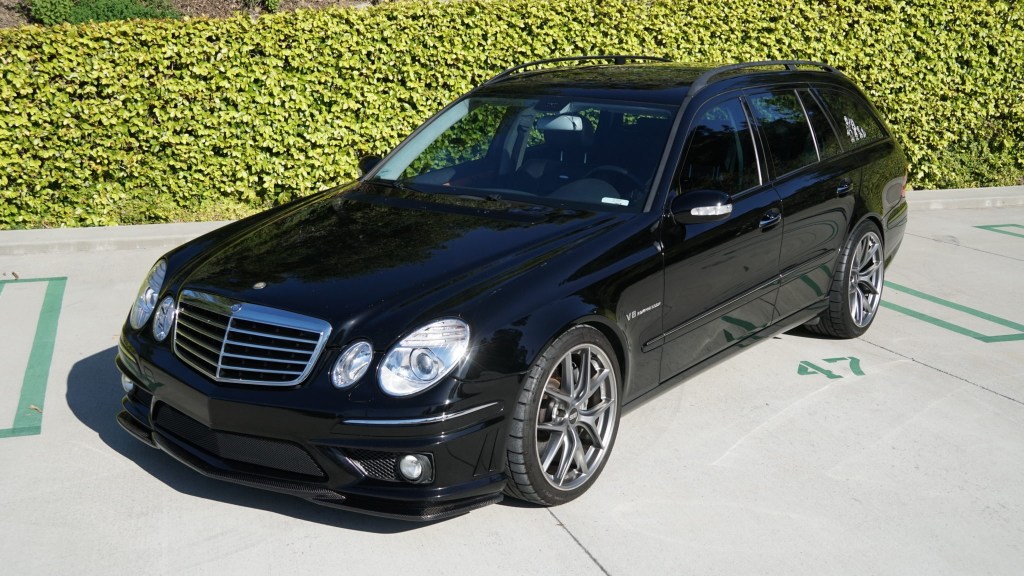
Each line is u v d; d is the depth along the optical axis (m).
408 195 4.46
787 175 4.94
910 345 5.76
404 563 3.33
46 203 7.99
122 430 4.38
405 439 3.18
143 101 7.94
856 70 9.86
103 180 8.10
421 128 5.06
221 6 17.88
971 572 3.37
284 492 3.37
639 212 4.09
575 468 3.83
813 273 5.23
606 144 4.41
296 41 8.12
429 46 8.48
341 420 3.19
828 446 4.32
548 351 3.47
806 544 3.51
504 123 4.72
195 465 3.54
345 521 3.60
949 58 10.10
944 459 4.23
